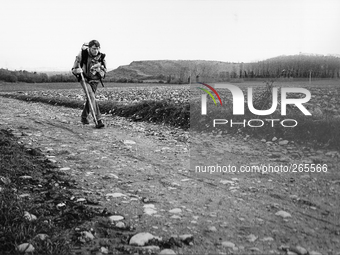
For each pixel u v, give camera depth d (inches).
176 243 116.3
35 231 119.0
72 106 682.2
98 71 379.2
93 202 155.5
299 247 113.5
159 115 442.0
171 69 5900.6
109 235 122.6
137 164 228.1
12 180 179.3
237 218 139.5
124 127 393.7
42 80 3221.0
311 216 141.0
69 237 119.3
